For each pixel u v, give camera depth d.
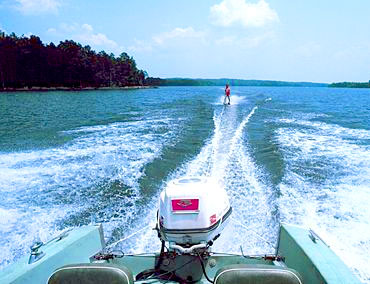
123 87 88.62
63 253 2.45
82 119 18.08
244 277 1.70
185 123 15.17
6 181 6.73
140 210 5.27
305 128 13.80
